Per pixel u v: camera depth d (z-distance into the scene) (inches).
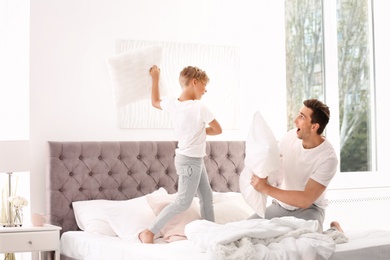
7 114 211.8
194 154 170.1
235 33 224.4
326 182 157.3
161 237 174.9
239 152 217.3
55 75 196.4
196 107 172.1
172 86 212.4
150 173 203.3
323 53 248.7
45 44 195.5
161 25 212.2
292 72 242.1
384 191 252.8
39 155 193.5
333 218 241.3
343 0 255.0
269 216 166.6
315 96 246.7
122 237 172.2
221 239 132.5
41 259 183.8
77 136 198.8
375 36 258.4
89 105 200.8
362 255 140.3
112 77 186.4
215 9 221.3
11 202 180.2
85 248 169.9
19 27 203.3
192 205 179.0
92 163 194.5
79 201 191.9
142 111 207.9
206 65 218.7
